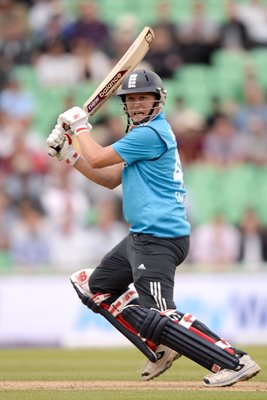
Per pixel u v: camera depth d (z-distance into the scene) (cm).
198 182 4778
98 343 3900
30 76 5275
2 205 4538
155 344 1995
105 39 5378
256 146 4988
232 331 3888
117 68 2039
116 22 5456
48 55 5331
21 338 3872
